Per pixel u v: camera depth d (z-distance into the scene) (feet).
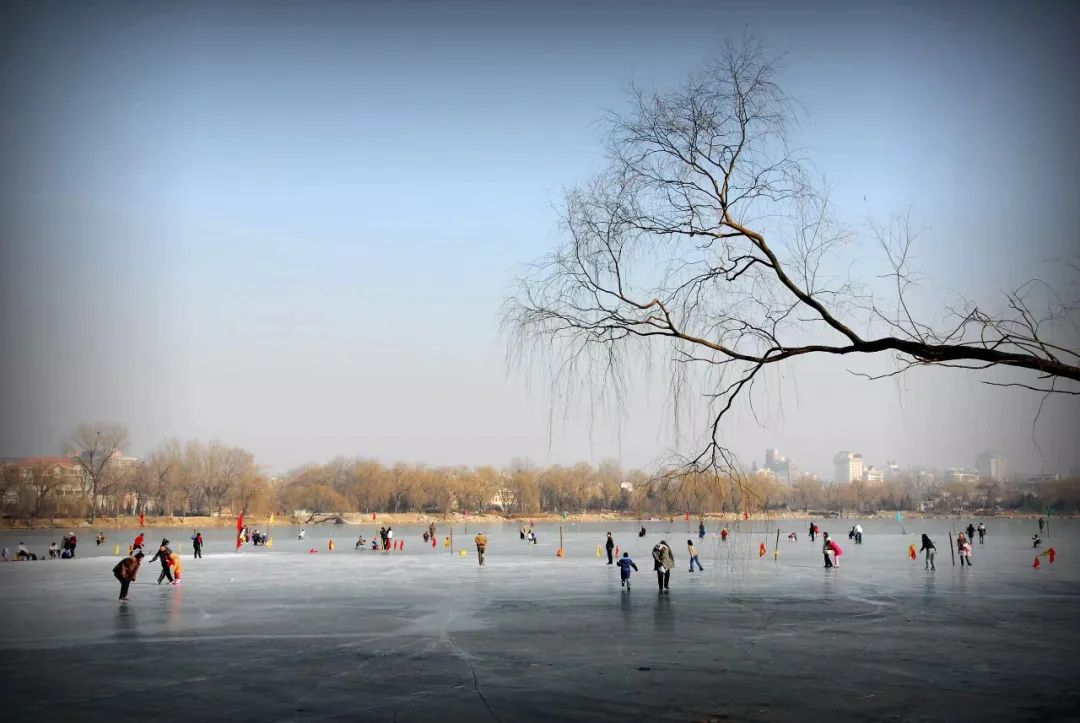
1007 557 190.70
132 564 107.04
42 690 55.26
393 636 77.10
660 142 46.21
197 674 60.29
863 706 50.57
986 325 35.37
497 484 611.47
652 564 169.78
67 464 441.68
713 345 40.70
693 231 43.16
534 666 63.00
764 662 64.34
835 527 461.78
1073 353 33.45
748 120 46.52
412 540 310.65
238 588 121.29
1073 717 48.06
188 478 502.79
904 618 88.43
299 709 50.16
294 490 572.51
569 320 50.03
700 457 45.68
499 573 147.54
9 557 242.37
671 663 64.08
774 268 40.14
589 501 548.72
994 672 60.34
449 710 49.85
